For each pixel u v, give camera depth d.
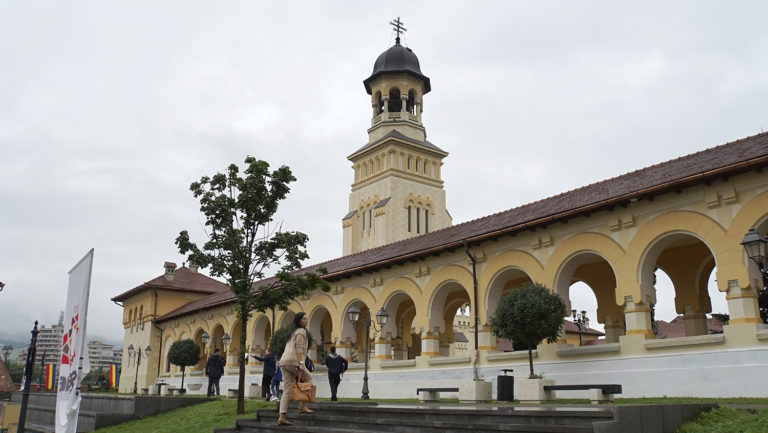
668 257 21.88
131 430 19.84
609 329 23.22
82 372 12.74
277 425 13.33
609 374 18.17
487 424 10.13
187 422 19.47
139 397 22.19
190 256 20.89
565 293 20.25
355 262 30.23
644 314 17.83
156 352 50.19
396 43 66.94
